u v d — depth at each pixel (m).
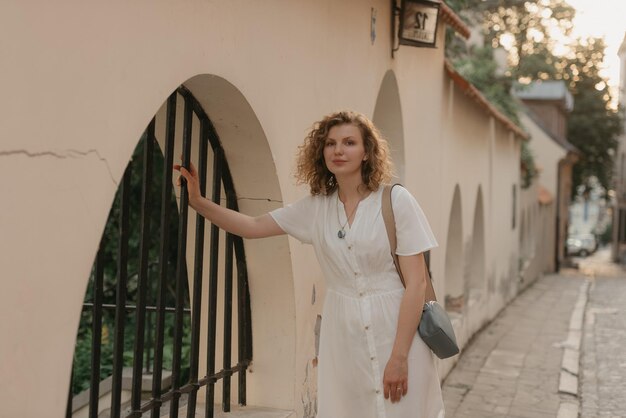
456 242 10.94
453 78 9.59
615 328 14.48
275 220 3.46
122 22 2.72
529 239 24.50
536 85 32.38
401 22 6.71
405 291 3.18
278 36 4.26
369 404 3.25
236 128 4.10
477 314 12.62
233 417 4.47
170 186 3.53
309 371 4.93
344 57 5.47
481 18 15.64
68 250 2.46
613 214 45.16
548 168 30.95
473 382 9.00
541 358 10.58
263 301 4.62
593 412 8.05
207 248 4.66
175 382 3.79
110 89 2.66
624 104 40.94
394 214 3.18
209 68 3.44
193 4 3.26
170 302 8.74
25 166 2.25
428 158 8.47
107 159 2.66
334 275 3.28
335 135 3.21
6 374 2.22
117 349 3.12
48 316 2.38
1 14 2.12
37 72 2.28
